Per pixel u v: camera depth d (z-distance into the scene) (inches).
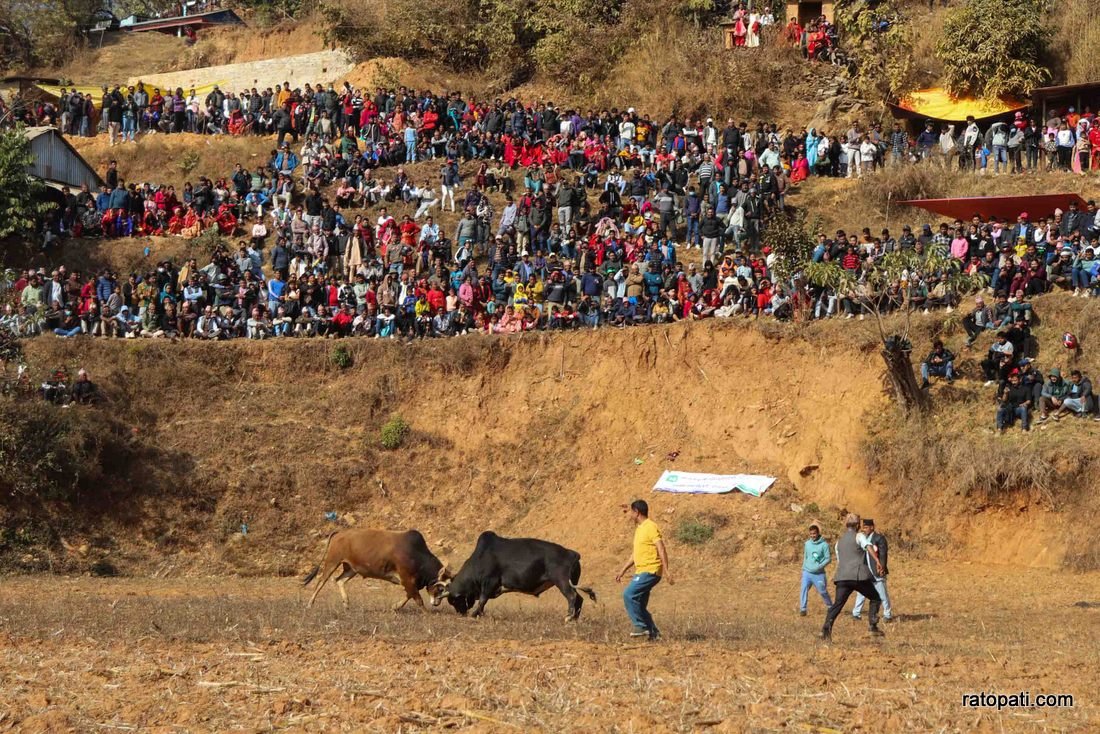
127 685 1093.8
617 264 3107.8
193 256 3575.3
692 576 2372.0
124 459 2728.8
